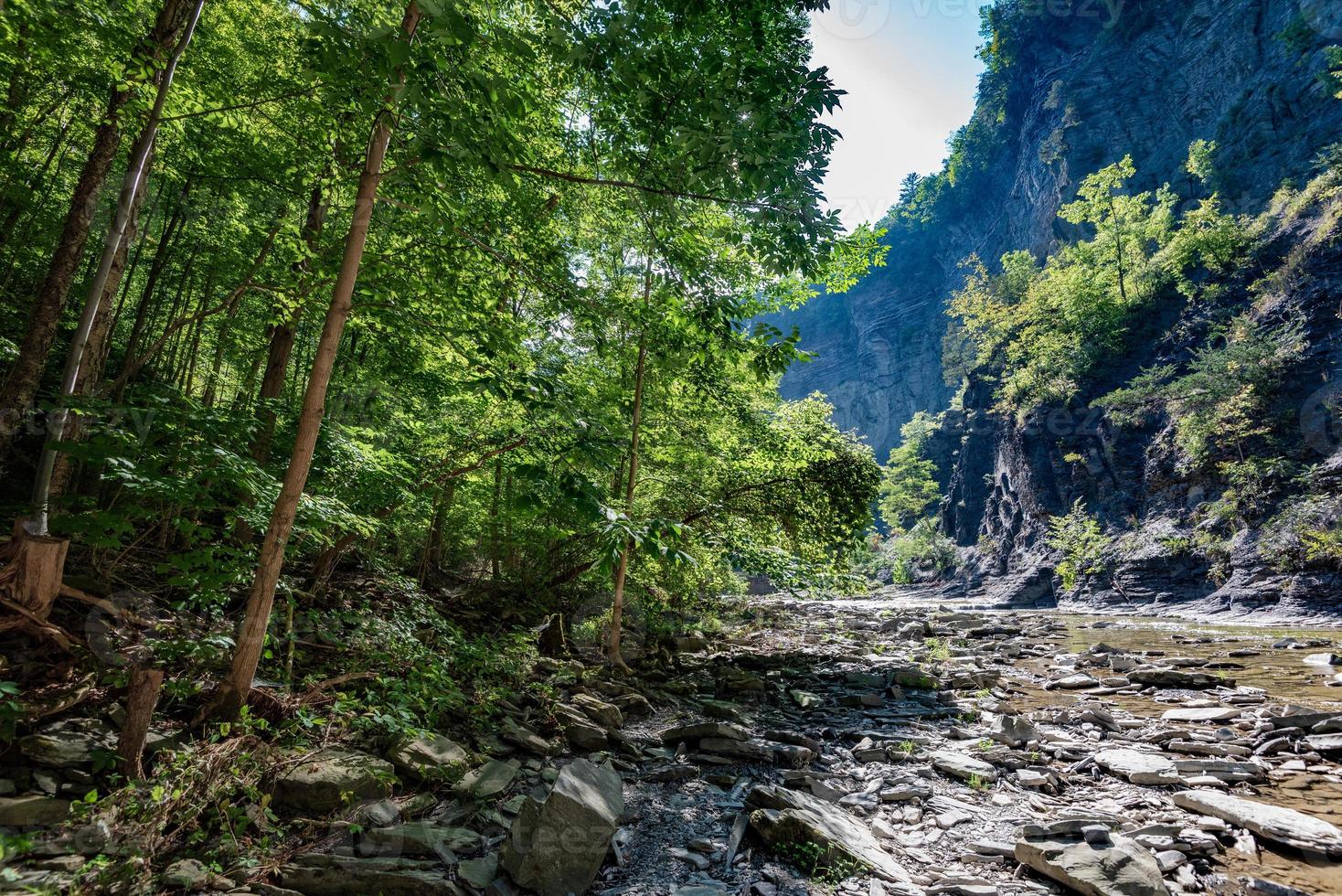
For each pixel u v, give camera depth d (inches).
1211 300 1649.9
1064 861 162.2
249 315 571.5
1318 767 258.1
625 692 354.3
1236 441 1306.6
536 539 512.4
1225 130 2138.3
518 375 221.0
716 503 483.5
